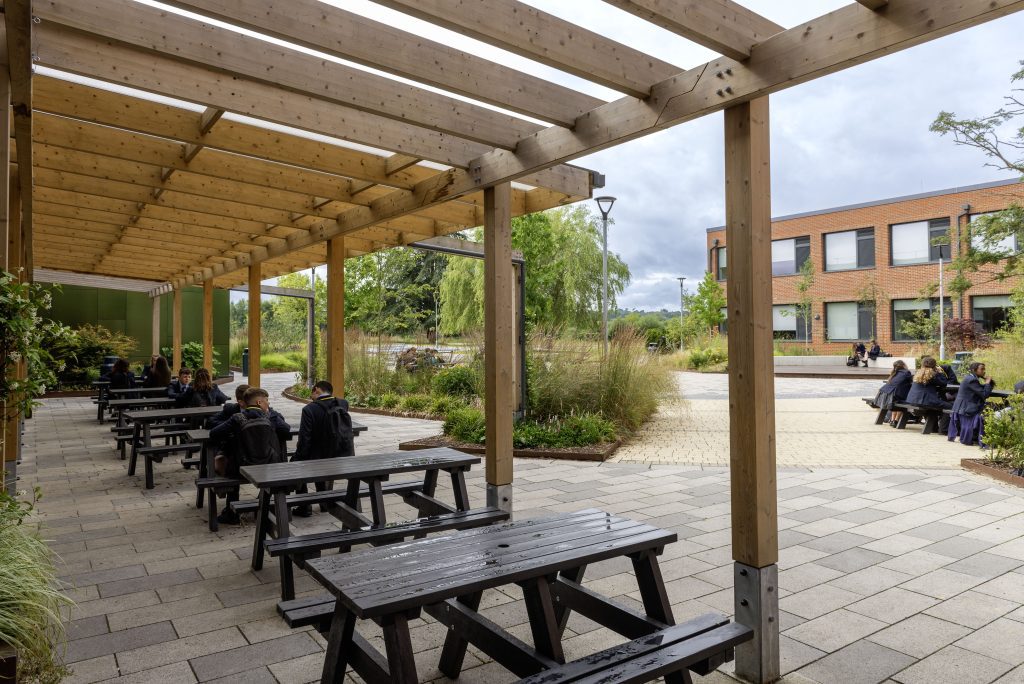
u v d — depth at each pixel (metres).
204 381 8.82
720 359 27.09
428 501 4.83
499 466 5.07
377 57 3.28
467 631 2.86
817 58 2.67
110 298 20.23
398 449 9.25
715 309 33.81
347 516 4.57
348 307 25.08
